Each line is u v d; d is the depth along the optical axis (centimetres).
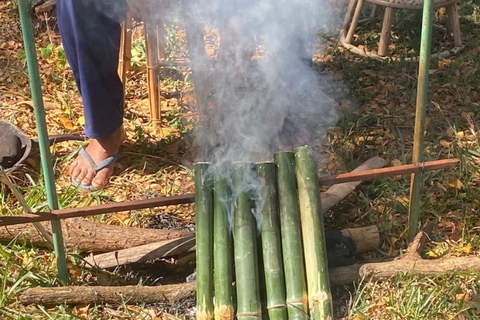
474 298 255
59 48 451
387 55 459
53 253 279
